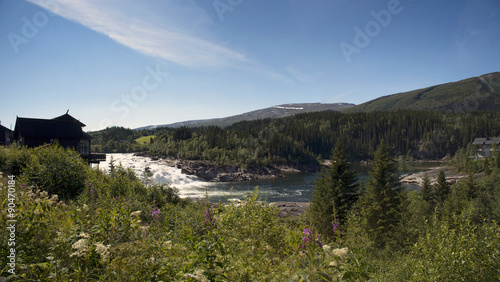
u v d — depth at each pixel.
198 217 6.82
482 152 111.00
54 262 3.23
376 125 160.62
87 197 10.16
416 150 141.88
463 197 44.50
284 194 59.50
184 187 69.25
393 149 144.75
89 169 16.77
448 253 8.56
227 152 116.75
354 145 145.75
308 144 155.00
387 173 32.22
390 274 9.92
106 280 3.11
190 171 86.38
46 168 12.11
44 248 3.54
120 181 16.30
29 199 4.66
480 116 158.50
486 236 8.75
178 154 113.75
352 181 31.16
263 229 6.09
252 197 8.56
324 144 156.12
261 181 85.94
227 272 3.69
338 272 3.50
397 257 13.73
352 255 3.97
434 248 9.34
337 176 31.12
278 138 139.00
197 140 135.88
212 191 61.75
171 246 4.20
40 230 3.67
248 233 6.02
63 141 32.16
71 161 13.59
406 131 151.12
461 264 8.23
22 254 3.31
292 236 4.70
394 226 26.56
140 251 3.64
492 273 8.23
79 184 12.82
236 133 152.00
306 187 70.75
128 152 131.12
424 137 145.12
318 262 3.67
